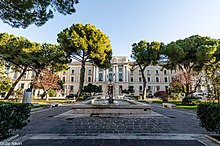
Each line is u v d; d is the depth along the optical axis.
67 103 20.02
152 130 5.35
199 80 19.55
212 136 4.54
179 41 24.61
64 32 22.48
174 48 21.27
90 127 5.73
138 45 29.08
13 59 21.17
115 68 48.97
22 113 4.76
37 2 5.70
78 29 22.72
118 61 50.03
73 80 49.56
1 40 19.59
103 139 4.27
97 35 22.50
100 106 8.97
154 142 4.05
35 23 6.27
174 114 9.63
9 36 20.28
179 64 23.64
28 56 21.12
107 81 47.84
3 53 19.55
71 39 21.36
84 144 3.84
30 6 5.68
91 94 27.03
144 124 6.33
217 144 3.96
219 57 20.81
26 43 21.30
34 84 24.44
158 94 25.94
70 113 9.22
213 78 13.66
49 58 23.34
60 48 23.47
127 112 8.91
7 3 5.55
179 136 4.65
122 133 4.91
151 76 50.00
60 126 5.91
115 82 47.44
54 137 4.45
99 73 49.12
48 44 24.09
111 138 4.36
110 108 8.95
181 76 21.12
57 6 5.98
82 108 9.05
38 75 24.86
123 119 7.44
